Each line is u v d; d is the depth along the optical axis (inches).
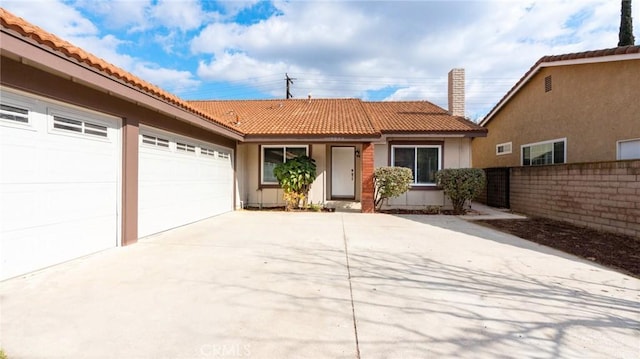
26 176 159.5
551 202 359.3
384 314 120.3
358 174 506.3
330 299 134.0
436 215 401.1
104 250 212.2
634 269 179.6
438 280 159.2
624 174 269.6
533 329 109.6
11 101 152.3
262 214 407.8
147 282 151.7
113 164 219.9
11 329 105.6
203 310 122.0
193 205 335.6
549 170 362.9
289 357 92.1
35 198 164.1
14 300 128.6
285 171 434.9
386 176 413.4
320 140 403.9
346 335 104.7
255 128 434.0
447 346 98.6
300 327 109.7
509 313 122.1
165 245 230.4
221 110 567.5
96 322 111.1
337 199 509.4
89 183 199.6
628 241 250.5
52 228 173.9
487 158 598.9
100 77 182.4
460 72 528.1
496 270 176.4
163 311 120.5
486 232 289.3
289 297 135.7
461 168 419.2
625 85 327.3
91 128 200.7
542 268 180.7
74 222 188.7
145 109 248.5
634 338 104.2
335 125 440.5
